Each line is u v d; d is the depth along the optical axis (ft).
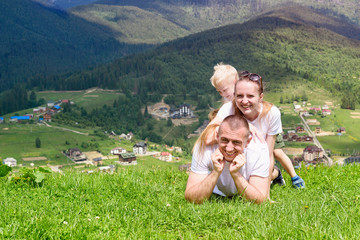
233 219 5.20
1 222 4.95
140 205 6.03
